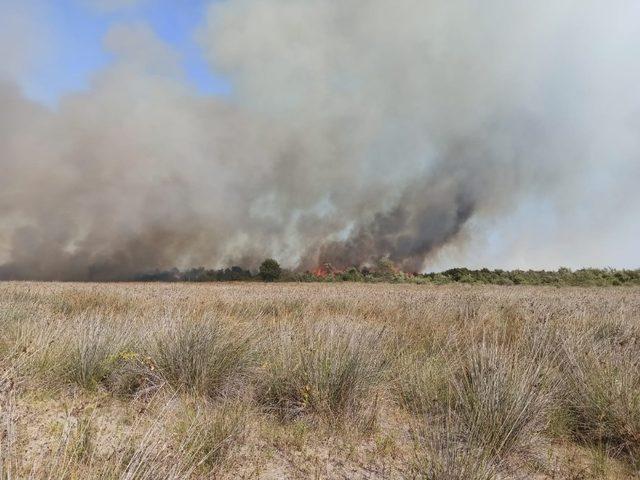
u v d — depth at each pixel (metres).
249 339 5.69
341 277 56.84
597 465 3.31
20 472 2.40
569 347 5.11
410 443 3.58
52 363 4.61
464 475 2.78
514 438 3.47
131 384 4.60
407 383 4.71
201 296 13.32
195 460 2.89
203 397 4.28
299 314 9.77
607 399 3.88
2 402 3.20
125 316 8.39
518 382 3.96
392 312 9.71
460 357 5.12
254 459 3.22
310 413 4.10
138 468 2.47
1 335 5.74
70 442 2.84
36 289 15.48
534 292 20.14
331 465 3.20
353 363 4.44
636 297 16.03
